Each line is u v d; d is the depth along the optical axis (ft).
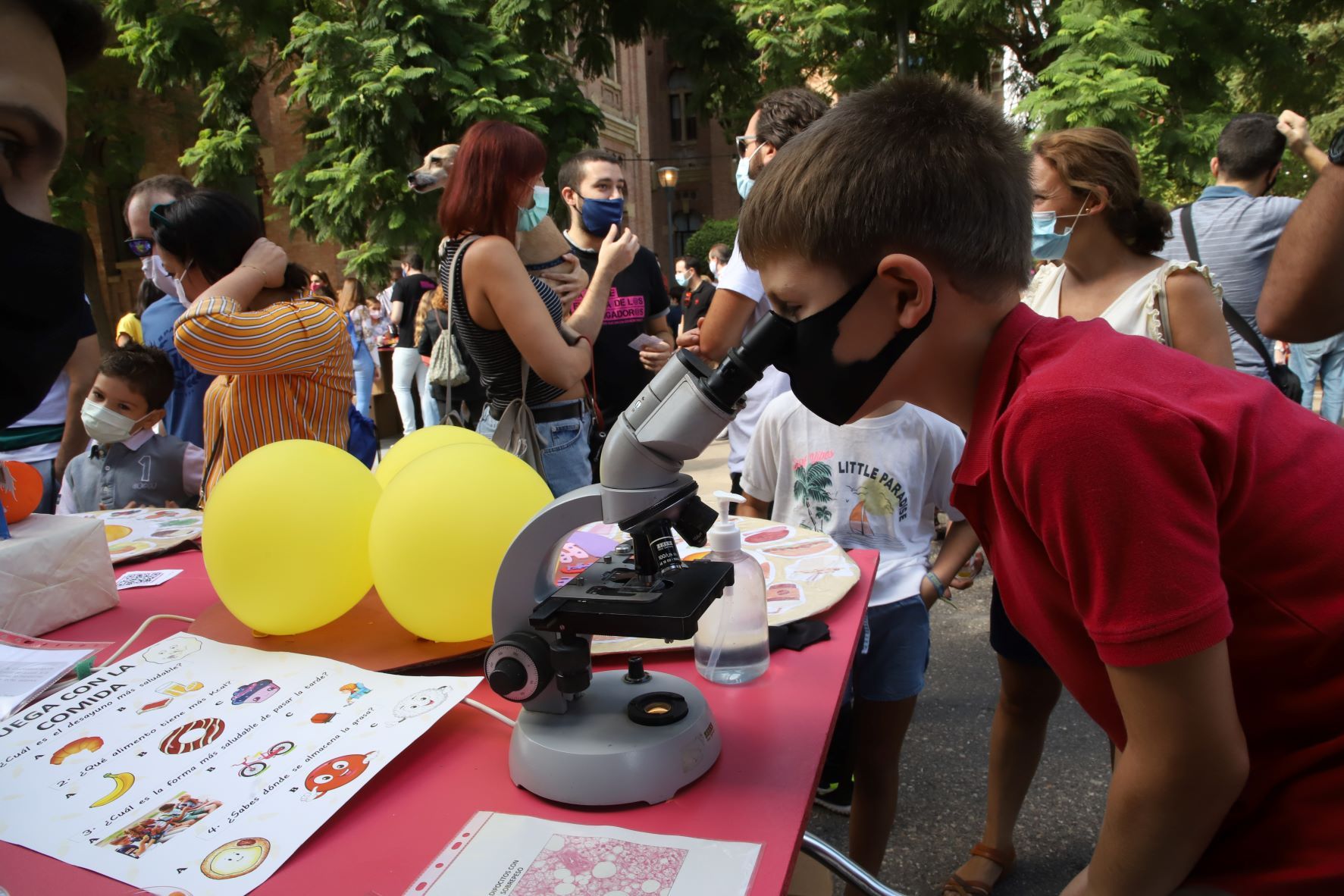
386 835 2.75
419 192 8.38
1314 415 3.05
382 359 30.83
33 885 2.55
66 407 10.36
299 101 34.32
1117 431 2.38
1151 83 27.84
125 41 33.14
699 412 2.83
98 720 3.38
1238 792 2.56
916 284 2.74
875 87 3.01
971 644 11.15
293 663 3.80
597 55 37.88
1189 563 2.37
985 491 2.98
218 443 7.03
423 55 29.66
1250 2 34.14
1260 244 8.20
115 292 48.98
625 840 2.62
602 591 3.03
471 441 5.22
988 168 2.77
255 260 6.52
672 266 63.41
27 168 2.84
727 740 3.19
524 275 7.04
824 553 5.13
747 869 2.46
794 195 2.81
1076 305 6.89
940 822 7.59
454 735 3.39
